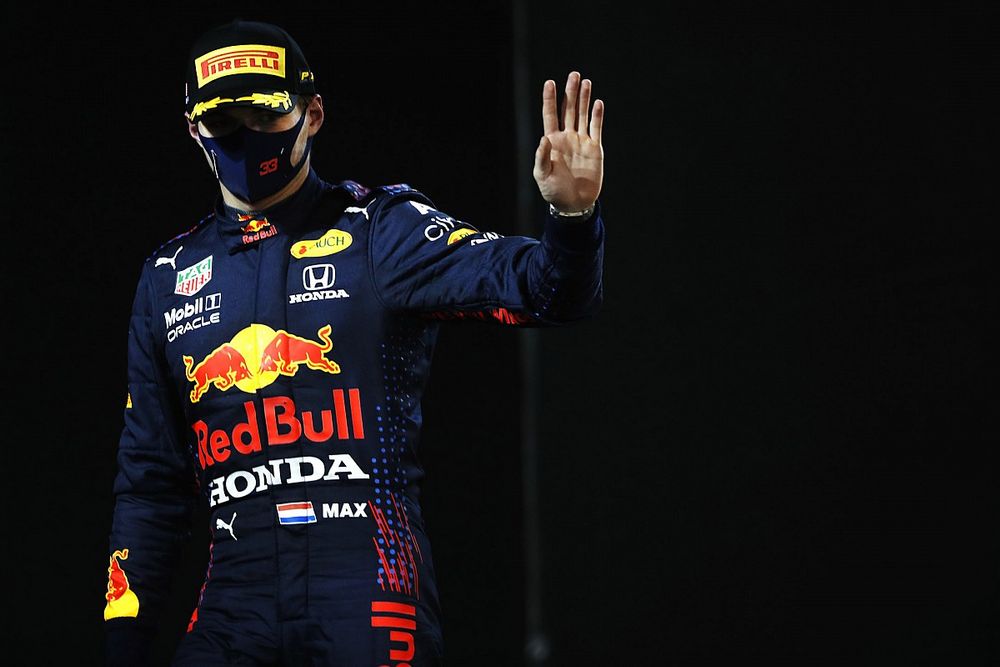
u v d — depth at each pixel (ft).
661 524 39.55
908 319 38.09
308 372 22.26
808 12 39.42
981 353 37.63
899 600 37.65
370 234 22.94
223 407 22.59
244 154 23.08
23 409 40.96
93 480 40.88
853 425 38.29
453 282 22.02
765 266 39.24
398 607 21.45
